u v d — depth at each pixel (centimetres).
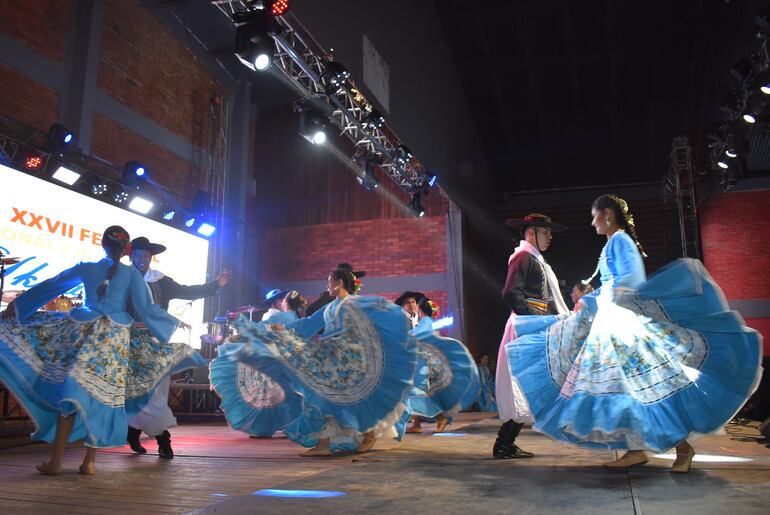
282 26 719
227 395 426
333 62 742
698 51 1142
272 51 668
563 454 377
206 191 976
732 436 523
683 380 281
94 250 738
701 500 220
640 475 279
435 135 1109
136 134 846
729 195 1523
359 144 991
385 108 874
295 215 1303
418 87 1033
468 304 1288
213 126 1009
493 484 258
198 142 972
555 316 320
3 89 671
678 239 1495
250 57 657
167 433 370
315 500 227
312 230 1291
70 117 746
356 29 799
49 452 402
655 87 1281
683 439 271
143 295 332
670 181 1416
